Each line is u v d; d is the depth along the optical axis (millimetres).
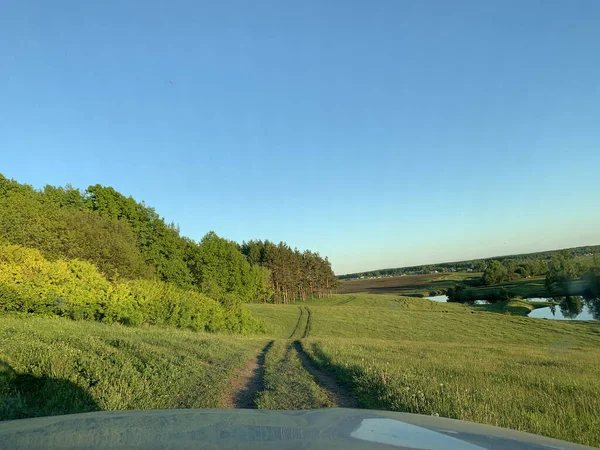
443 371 11719
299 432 2205
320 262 120062
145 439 2100
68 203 51625
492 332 48312
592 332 45969
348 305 89000
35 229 34938
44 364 8305
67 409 6570
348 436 2109
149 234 58531
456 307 81438
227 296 42438
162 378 9031
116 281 29766
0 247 22578
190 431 2270
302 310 71812
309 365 13844
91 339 11781
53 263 23062
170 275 57812
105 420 2566
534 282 108750
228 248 71000
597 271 79000
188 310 28000
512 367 14125
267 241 105500
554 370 14000
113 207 54312
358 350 18312
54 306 20188
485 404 7148
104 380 8055
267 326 46906
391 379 9227
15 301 19234
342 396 8812
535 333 46562
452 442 2023
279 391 8945
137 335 15359
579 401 8156
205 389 8914
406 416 2729
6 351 8875
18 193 40531
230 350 16312
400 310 72688
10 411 5984
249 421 2508
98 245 40344
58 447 1994
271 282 97812
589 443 5594
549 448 2049
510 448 1978
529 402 7840
